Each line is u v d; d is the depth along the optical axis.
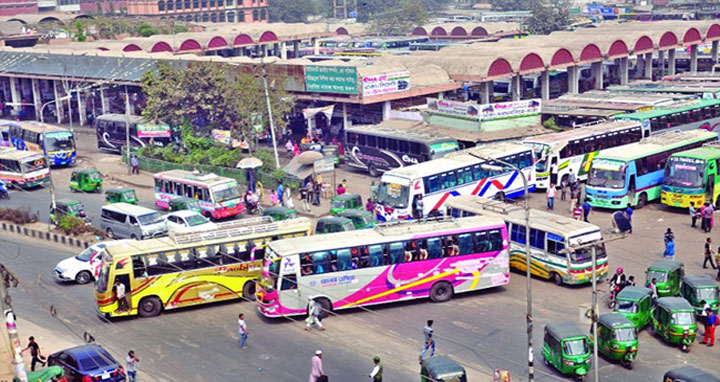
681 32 97.81
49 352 36.50
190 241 40.28
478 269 40.50
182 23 141.75
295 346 35.81
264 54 126.56
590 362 31.34
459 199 48.03
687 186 52.12
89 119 98.12
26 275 47.12
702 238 48.03
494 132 64.12
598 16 176.00
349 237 39.81
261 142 80.38
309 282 38.50
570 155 59.25
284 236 41.97
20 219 57.81
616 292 38.03
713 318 33.94
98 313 40.84
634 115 65.50
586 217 51.44
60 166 75.56
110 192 59.50
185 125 74.50
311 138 74.25
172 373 33.62
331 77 73.94
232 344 36.31
